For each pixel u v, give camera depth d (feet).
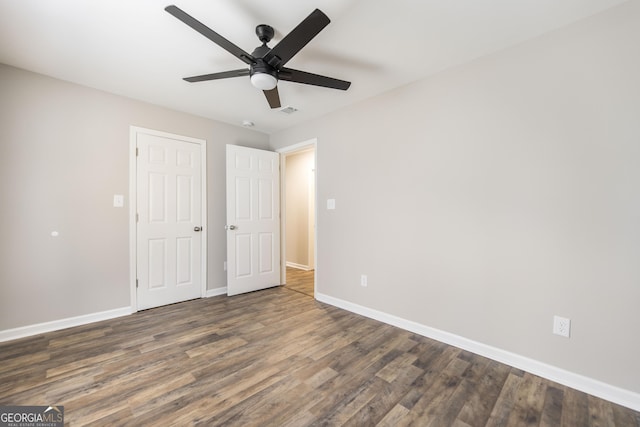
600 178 5.57
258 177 12.80
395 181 8.91
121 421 4.78
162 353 7.05
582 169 5.76
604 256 5.53
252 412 5.03
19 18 5.77
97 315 9.08
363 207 9.83
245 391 5.60
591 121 5.65
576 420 4.94
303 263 17.97
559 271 6.02
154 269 10.33
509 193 6.68
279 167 13.66
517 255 6.57
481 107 7.13
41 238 8.18
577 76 5.81
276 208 13.48
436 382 5.97
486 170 7.04
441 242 7.86
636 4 5.21
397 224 8.86
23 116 7.90
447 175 7.73
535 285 6.32
